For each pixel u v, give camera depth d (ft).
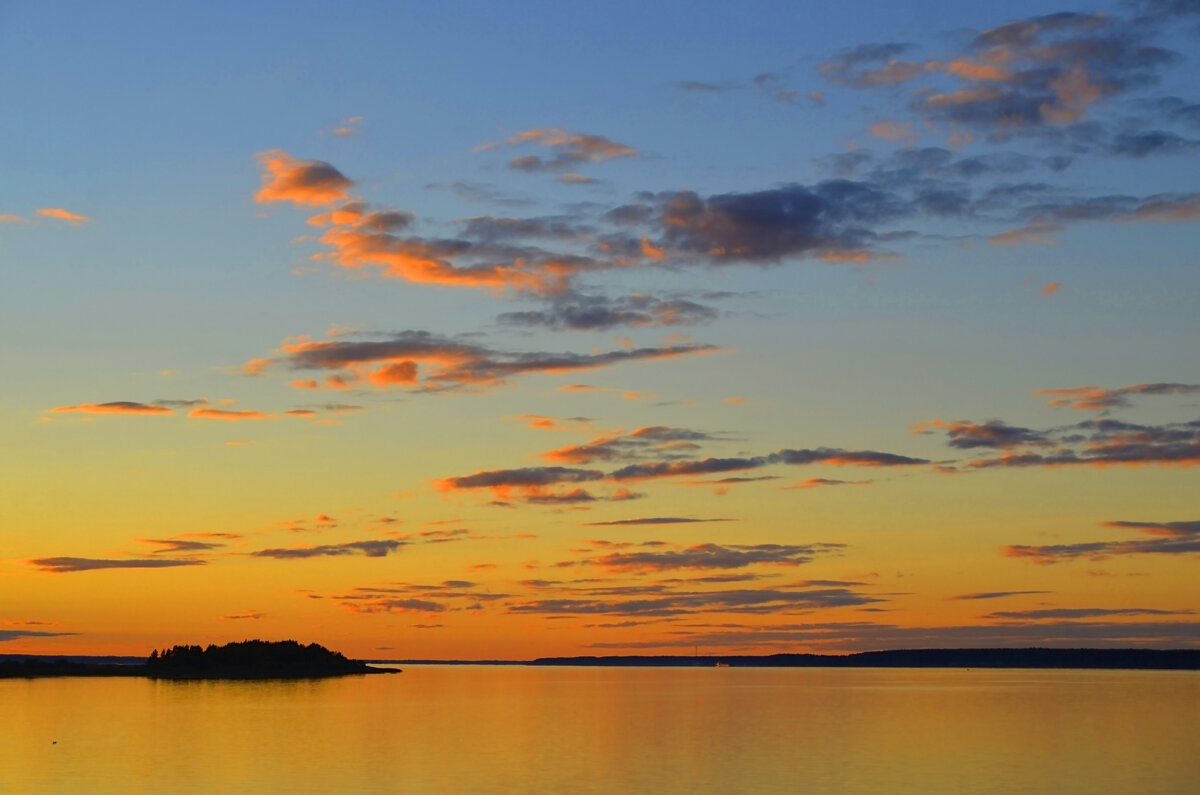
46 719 494.18
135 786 285.64
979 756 356.59
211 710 560.61
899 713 581.53
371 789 281.33
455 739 411.34
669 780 296.51
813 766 329.11
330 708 589.32
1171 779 302.04
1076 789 284.82
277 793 274.77
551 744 394.11
